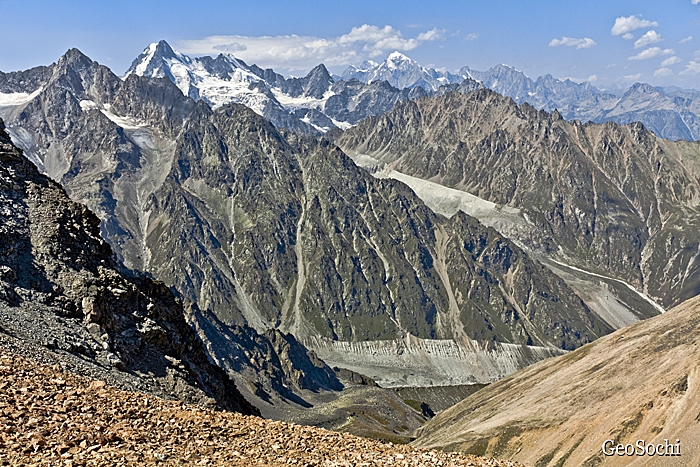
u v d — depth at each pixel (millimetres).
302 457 29984
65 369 39844
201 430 32062
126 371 48312
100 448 26641
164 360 54375
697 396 118250
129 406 33312
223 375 75875
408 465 31125
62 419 28797
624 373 147375
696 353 134750
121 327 54156
